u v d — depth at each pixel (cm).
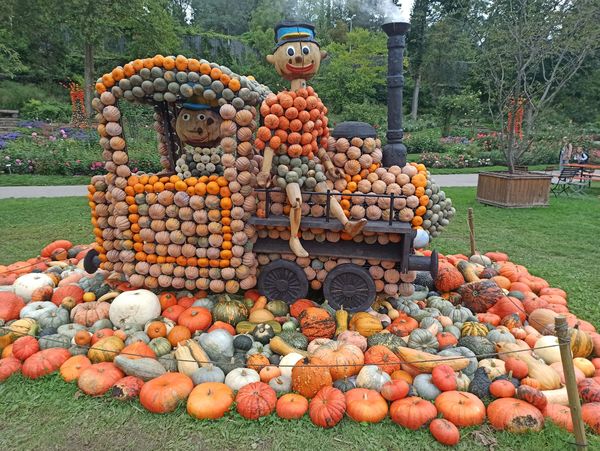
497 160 2620
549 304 531
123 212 488
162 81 456
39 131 2488
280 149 463
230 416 353
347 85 3622
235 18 5091
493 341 444
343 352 402
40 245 827
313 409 348
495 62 1577
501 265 668
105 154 486
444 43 3906
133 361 385
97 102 473
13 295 508
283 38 468
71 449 324
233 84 455
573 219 1122
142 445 327
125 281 543
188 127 491
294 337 436
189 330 454
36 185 1562
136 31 3347
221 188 474
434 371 377
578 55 1520
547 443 325
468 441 331
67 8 2270
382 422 348
